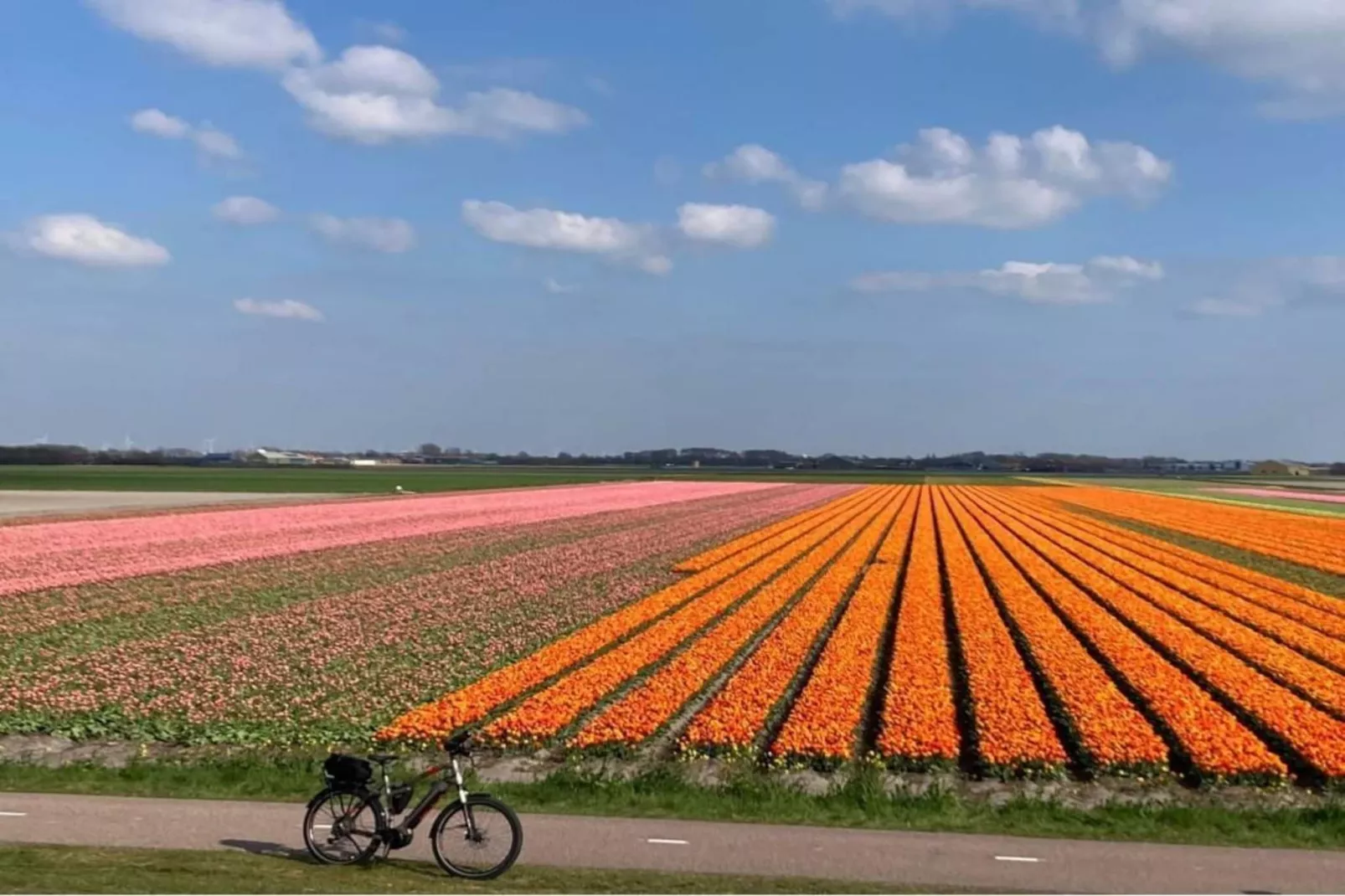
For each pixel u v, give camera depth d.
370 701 27.70
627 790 19.75
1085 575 50.88
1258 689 28.23
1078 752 23.91
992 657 31.91
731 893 14.49
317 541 67.62
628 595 45.84
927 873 15.56
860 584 48.72
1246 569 54.62
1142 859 16.39
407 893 14.26
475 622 39.41
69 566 53.53
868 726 25.83
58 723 25.20
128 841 16.34
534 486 155.25
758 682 28.91
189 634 36.91
